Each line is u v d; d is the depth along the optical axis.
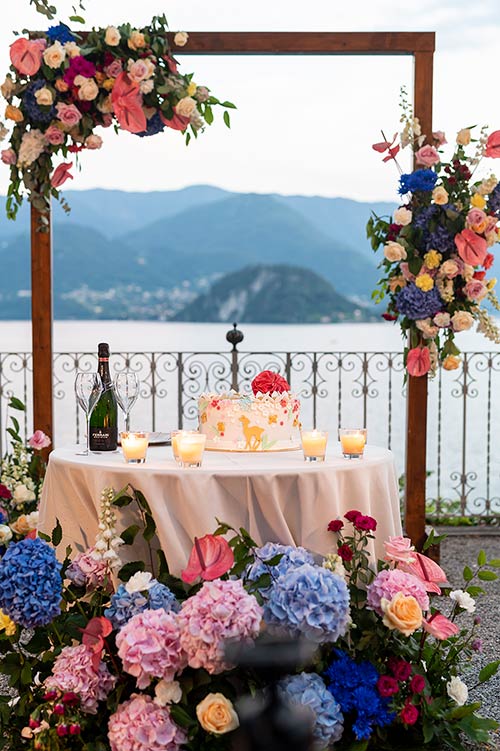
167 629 2.30
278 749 2.29
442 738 2.56
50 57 3.49
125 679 2.46
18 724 2.53
